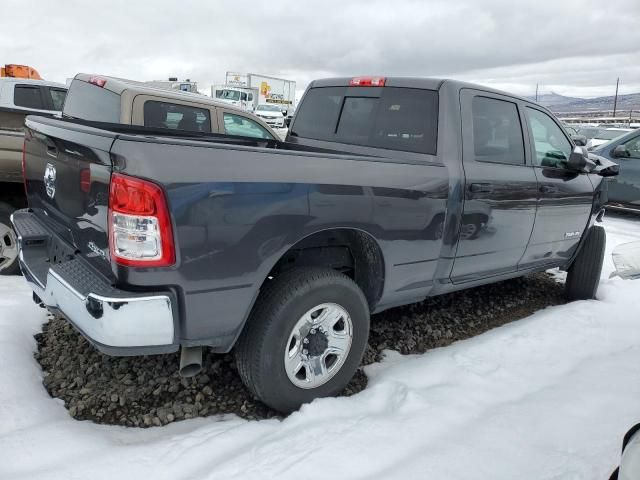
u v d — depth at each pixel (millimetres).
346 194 2764
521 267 4305
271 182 2473
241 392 3004
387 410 2795
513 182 3824
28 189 3424
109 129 3711
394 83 3820
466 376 3160
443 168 3330
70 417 2678
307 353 2791
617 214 10172
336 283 2785
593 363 3426
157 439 2529
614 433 2607
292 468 2225
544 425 2662
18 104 7516
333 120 4207
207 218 2281
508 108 3990
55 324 3688
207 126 5695
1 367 2902
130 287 2248
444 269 3514
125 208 2164
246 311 2512
